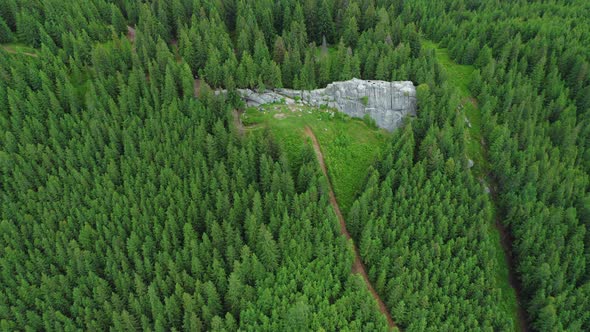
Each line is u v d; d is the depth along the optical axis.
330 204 86.31
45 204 86.81
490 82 117.44
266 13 124.38
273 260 79.50
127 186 88.00
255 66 108.38
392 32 125.31
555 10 150.00
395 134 99.00
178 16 125.81
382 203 88.19
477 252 85.44
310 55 112.56
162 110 97.44
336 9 136.62
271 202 86.44
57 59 106.75
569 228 91.44
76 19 118.44
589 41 129.50
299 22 126.50
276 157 94.81
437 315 77.94
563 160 103.44
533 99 115.00
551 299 80.94
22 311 77.69
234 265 77.12
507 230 98.38
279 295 76.38
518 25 134.12
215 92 107.19
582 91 117.25
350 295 76.56
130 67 113.12
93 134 94.94
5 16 117.62
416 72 111.44
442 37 139.62
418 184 90.88
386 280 82.12
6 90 99.44
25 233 84.44
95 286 78.81
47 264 82.56
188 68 105.25
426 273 79.06
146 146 93.31
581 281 86.69
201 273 79.94
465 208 89.19
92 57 105.38
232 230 82.12
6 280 78.94
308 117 104.06
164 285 77.62
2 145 92.75
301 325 72.19
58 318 76.00
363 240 83.56
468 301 78.81
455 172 94.06
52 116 96.06
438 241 84.19
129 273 80.81
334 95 108.19
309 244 80.75
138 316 77.19
